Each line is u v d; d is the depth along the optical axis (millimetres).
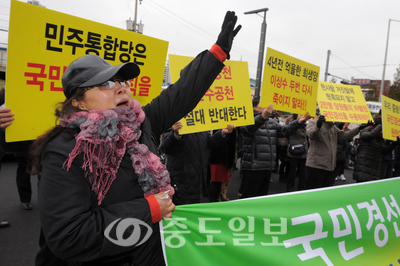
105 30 1708
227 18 1289
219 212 1271
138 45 1867
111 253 849
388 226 1766
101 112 920
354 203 1680
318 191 1594
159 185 963
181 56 2578
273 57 2949
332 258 1485
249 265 1285
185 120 2529
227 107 2725
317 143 3939
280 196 1457
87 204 866
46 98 1531
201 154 2758
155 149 1123
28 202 3580
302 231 1446
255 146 3266
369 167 4387
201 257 1194
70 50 1588
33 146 911
